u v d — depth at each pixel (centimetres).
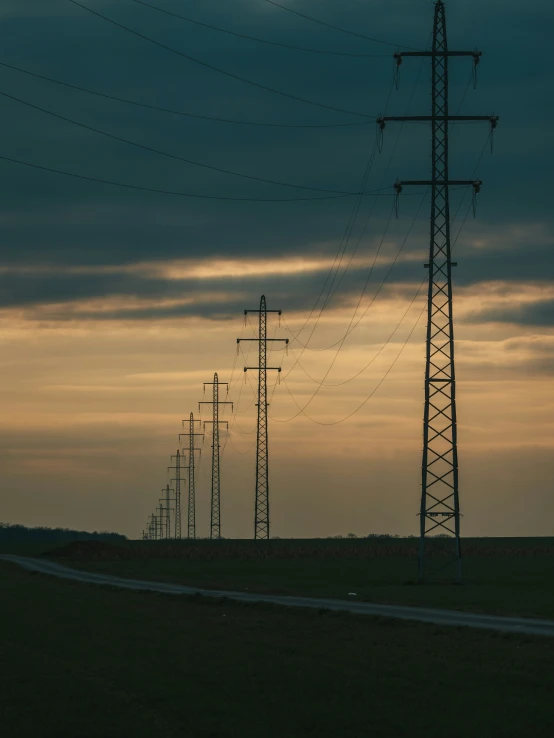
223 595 7475
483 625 4959
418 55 8094
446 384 8138
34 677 3925
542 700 3322
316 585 8856
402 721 3142
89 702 3438
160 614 6303
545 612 5816
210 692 3603
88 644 4872
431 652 4262
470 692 3484
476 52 8100
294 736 2997
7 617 6219
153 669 4091
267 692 3581
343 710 3291
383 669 3947
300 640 4909
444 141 8088
